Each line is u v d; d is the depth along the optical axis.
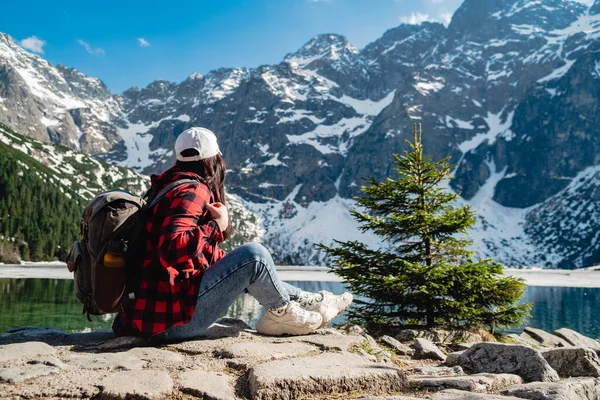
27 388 2.83
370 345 5.05
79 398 2.82
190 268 3.71
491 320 9.36
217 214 3.73
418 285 8.98
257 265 4.15
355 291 9.59
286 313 4.60
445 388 3.60
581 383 3.41
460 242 9.84
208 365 3.64
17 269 122.94
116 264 3.54
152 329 3.75
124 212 3.54
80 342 4.16
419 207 10.10
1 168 173.00
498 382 3.78
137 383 2.98
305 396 3.18
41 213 166.75
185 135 3.82
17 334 4.43
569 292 90.00
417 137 10.23
